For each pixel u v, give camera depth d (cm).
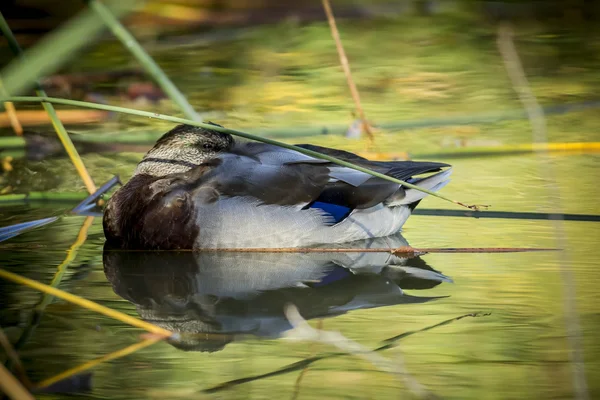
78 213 1301
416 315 873
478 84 1878
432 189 1210
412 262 1068
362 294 959
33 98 741
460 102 1747
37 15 2267
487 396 674
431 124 1499
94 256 1118
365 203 1177
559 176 1359
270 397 686
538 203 1251
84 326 866
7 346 742
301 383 712
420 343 791
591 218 1180
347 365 751
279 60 2080
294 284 1002
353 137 1583
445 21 2388
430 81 1906
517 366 732
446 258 1074
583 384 691
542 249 1082
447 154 1480
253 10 2425
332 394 688
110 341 822
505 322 841
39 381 723
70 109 1733
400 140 1561
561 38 2230
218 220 1134
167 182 1166
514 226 1170
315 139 1577
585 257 1042
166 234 1139
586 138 1527
